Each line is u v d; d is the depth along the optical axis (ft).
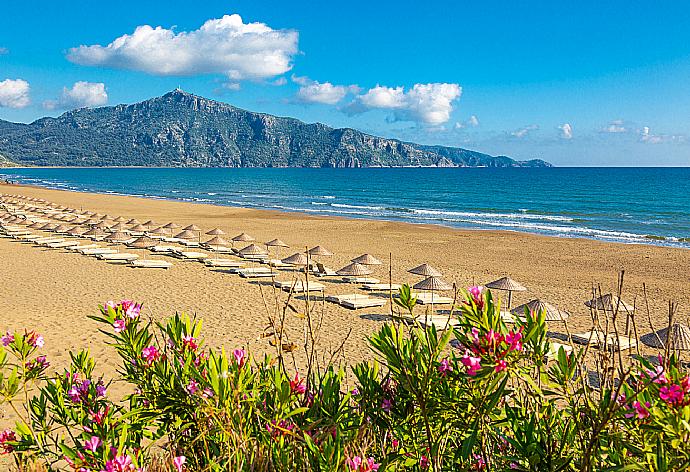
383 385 9.47
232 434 8.89
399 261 90.79
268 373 10.21
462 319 7.79
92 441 8.82
